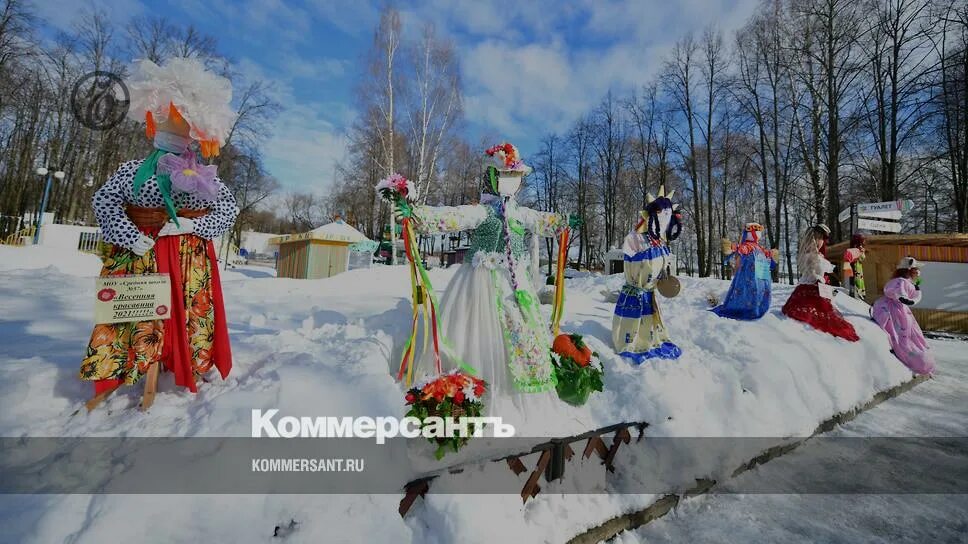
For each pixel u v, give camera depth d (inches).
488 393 111.0
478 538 79.7
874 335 232.2
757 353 174.1
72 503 61.1
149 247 88.8
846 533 106.7
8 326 147.2
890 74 687.1
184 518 62.6
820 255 232.1
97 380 83.4
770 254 240.4
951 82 636.7
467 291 121.4
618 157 1357.0
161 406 87.1
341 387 92.9
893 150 681.0
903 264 250.2
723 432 138.3
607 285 489.1
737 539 104.0
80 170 1189.1
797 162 858.1
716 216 1369.3
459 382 96.2
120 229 85.9
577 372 125.6
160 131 93.7
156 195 90.2
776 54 844.6
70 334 141.2
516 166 126.7
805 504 120.0
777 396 158.4
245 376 104.3
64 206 1305.4
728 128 1007.6
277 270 764.6
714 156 1077.1
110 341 85.7
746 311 231.5
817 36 751.1
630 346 166.7
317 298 303.0
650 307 168.7
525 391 111.7
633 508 108.9
